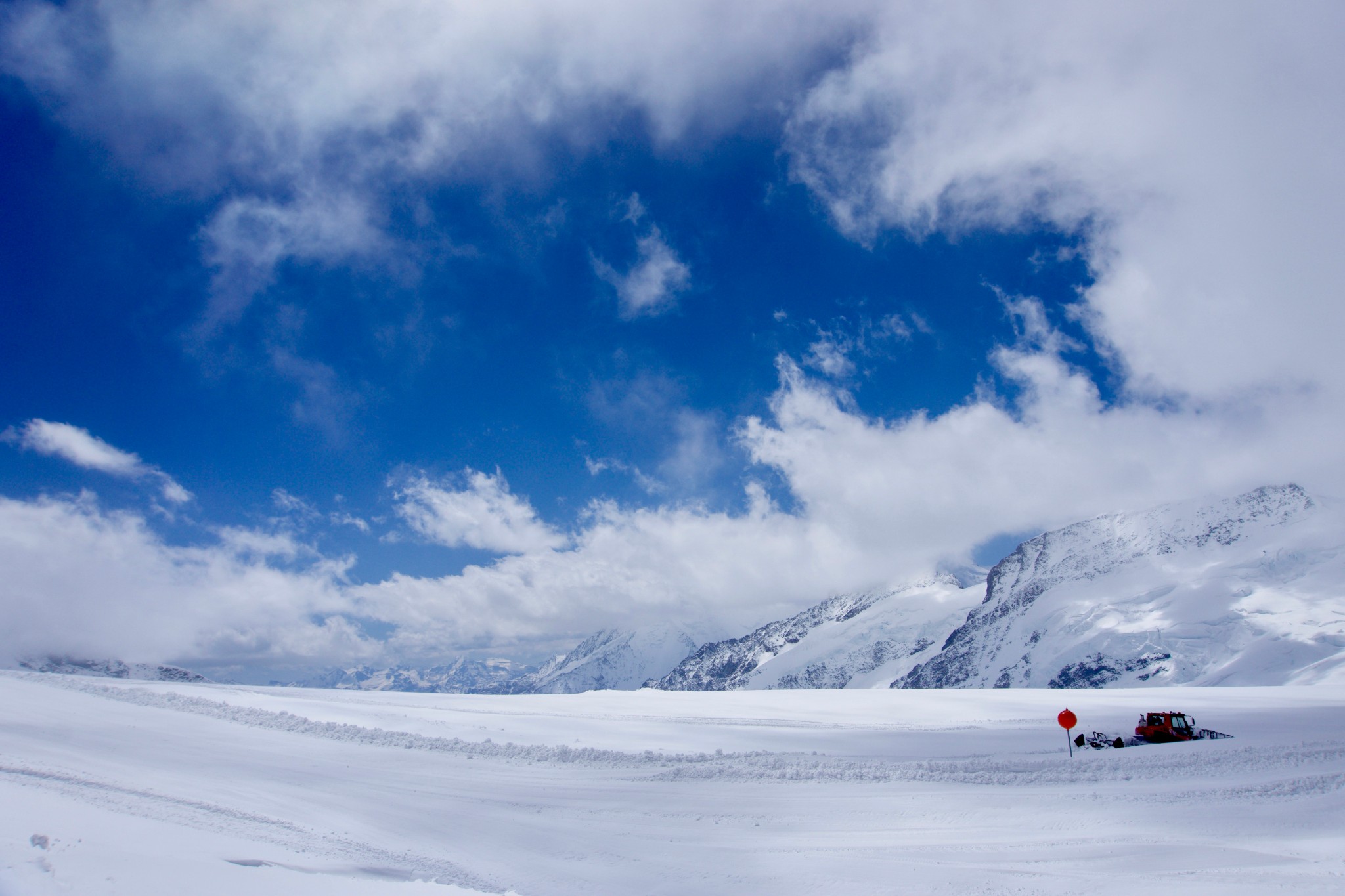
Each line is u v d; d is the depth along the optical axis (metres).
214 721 30.19
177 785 18.56
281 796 18.88
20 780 15.19
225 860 10.34
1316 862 13.30
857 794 20.84
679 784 22.59
